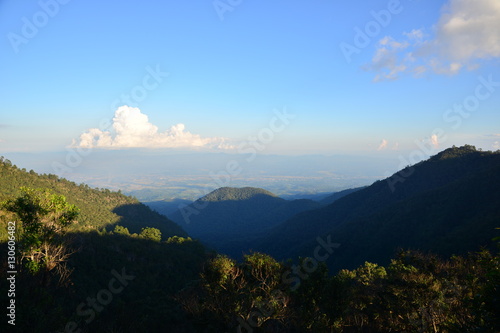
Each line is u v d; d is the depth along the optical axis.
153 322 21.27
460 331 7.56
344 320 18.78
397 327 18.61
